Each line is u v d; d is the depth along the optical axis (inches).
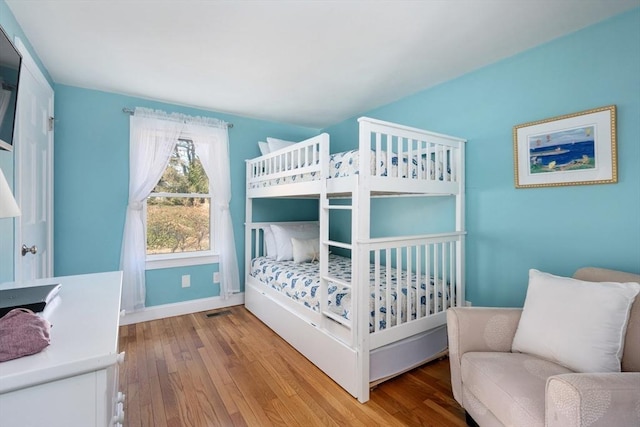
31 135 75.5
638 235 64.0
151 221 121.6
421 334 84.7
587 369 47.3
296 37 74.4
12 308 35.1
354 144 140.1
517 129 82.3
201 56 83.7
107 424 31.7
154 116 116.0
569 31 72.2
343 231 146.0
